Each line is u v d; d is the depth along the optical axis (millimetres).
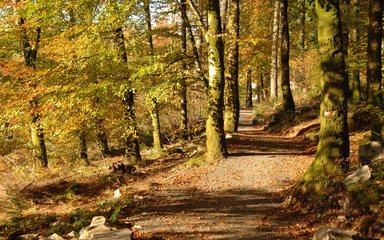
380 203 6992
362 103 19156
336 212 7738
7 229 10172
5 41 14812
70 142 18984
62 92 12859
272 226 8109
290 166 13211
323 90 9203
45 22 12992
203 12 21094
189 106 35531
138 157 17703
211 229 8164
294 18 34500
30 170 16891
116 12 12953
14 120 13672
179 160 17094
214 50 13984
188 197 10992
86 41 12523
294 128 20547
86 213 10250
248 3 30203
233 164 13930
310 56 27359
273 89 31609
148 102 13289
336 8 8875
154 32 17266
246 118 35094
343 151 9023
